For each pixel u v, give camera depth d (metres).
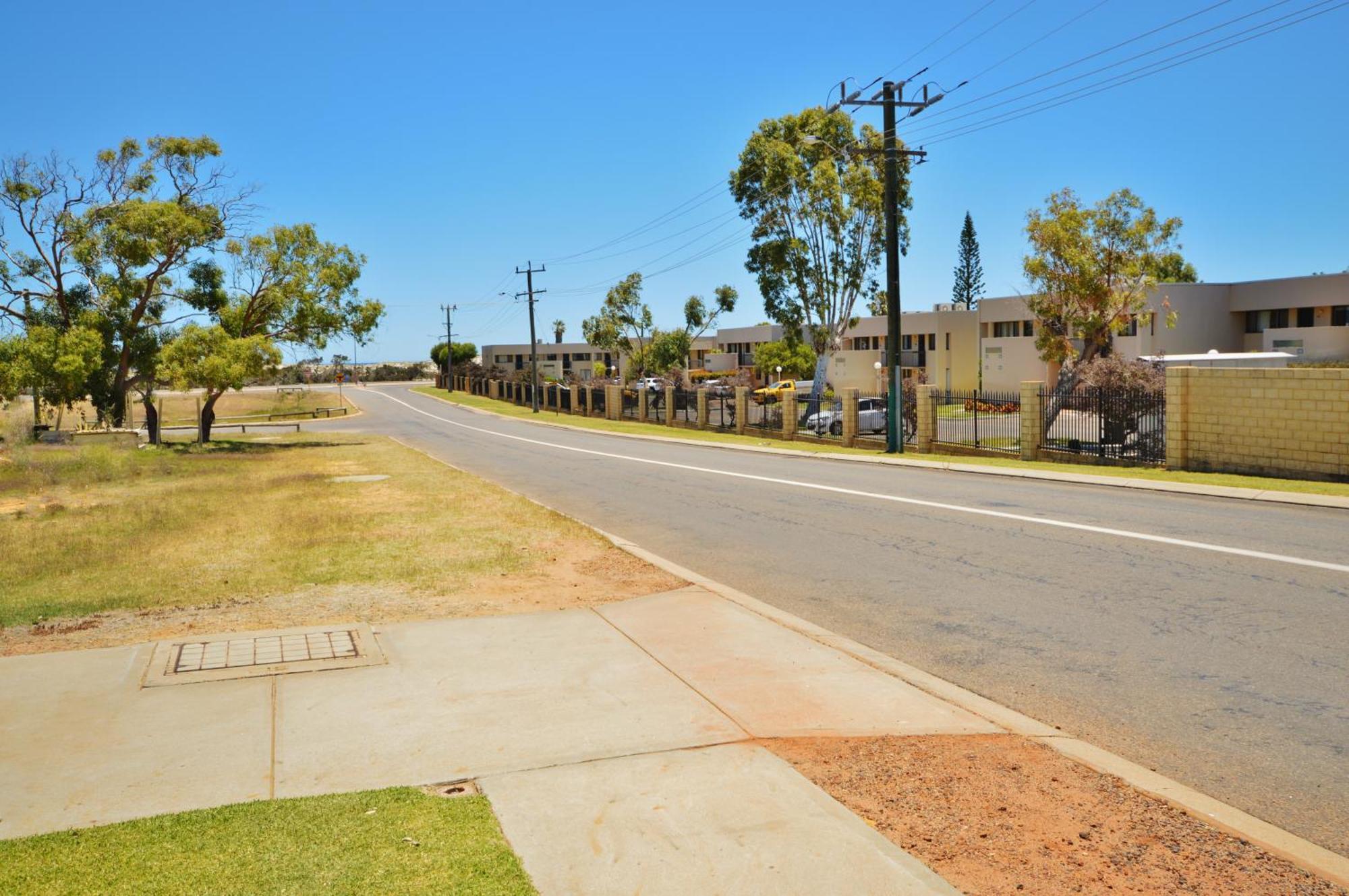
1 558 10.88
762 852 3.95
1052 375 51.19
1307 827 4.43
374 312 38.94
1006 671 6.80
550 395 69.69
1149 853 4.00
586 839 4.05
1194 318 47.06
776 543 12.22
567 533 12.36
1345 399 16.67
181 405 81.31
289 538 12.07
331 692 6.04
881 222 49.56
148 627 7.73
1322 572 9.41
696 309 83.69
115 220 32.81
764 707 5.80
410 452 31.09
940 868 3.87
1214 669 6.66
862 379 62.81
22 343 30.41
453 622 7.84
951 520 13.52
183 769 4.82
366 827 4.14
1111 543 11.34
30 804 4.41
